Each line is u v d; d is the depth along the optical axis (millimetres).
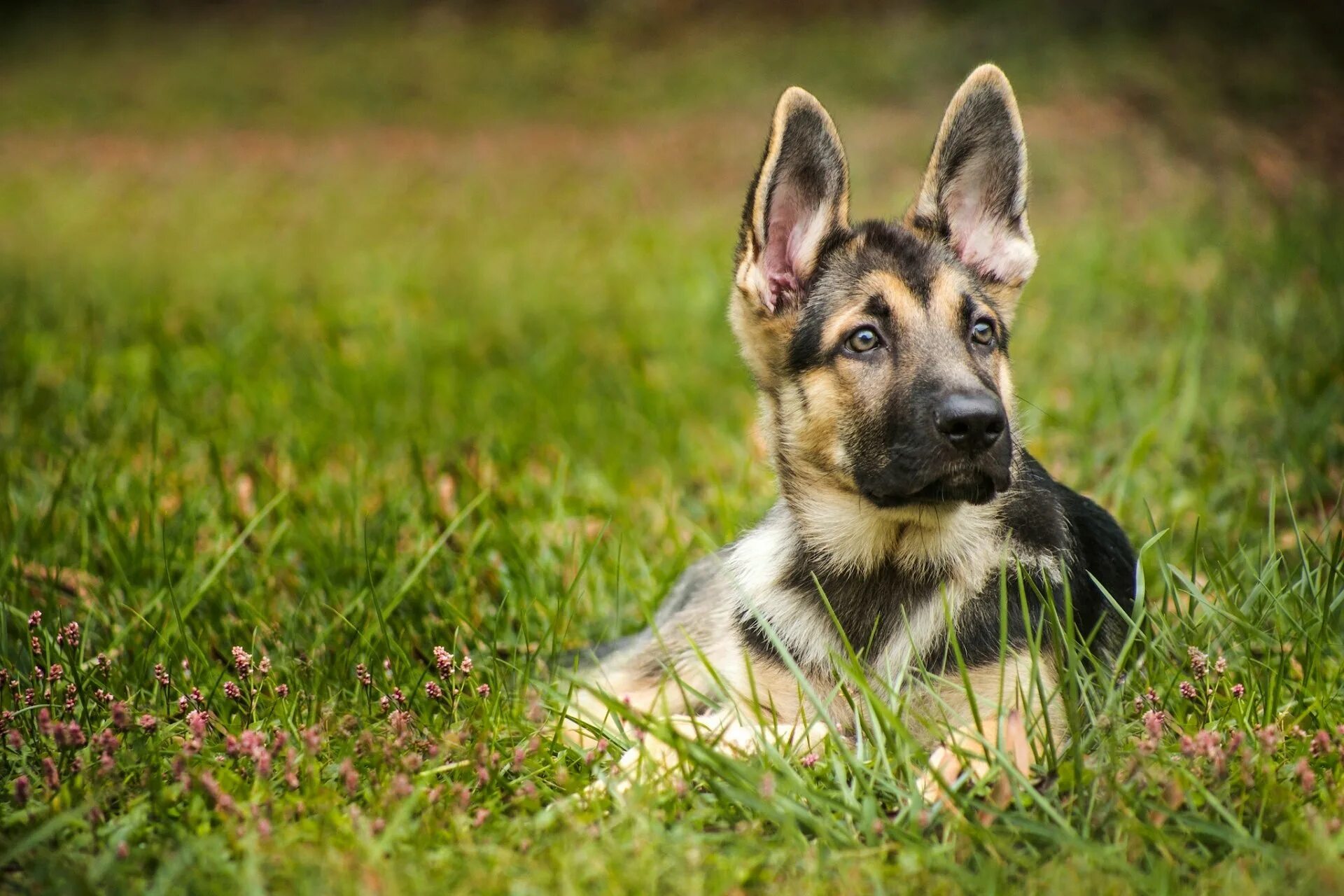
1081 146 20016
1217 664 5031
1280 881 3662
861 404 5328
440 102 32031
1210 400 8789
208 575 6488
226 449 9117
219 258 18562
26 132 31641
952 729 4543
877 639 5270
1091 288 12766
